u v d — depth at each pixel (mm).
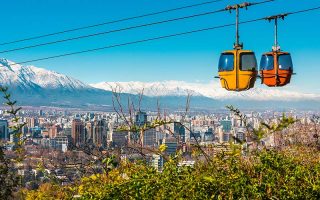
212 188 4680
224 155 5270
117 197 4844
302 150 6703
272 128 4930
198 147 5543
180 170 5160
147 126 5977
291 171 5066
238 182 4691
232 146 5219
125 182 4910
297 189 4770
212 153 5461
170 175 4918
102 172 5848
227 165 5172
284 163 5207
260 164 5125
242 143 5113
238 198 4641
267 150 5426
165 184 4801
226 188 4668
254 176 5027
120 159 5910
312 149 6902
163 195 4727
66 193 6027
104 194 4859
